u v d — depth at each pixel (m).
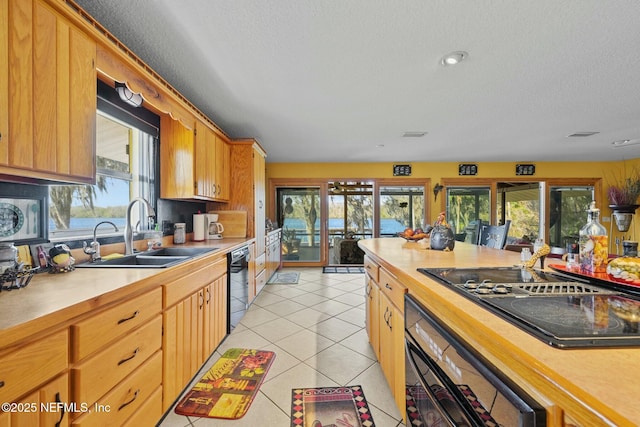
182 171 2.61
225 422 1.54
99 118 2.03
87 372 1.01
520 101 2.62
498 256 1.82
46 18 1.13
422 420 1.06
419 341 1.11
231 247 2.61
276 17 1.48
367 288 2.41
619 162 5.59
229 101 2.62
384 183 5.80
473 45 1.73
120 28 1.57
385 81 2.21
